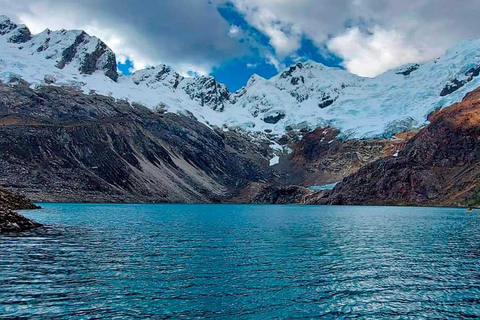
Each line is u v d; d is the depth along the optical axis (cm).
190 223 7981
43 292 2322
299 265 3288
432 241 5078
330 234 5928
